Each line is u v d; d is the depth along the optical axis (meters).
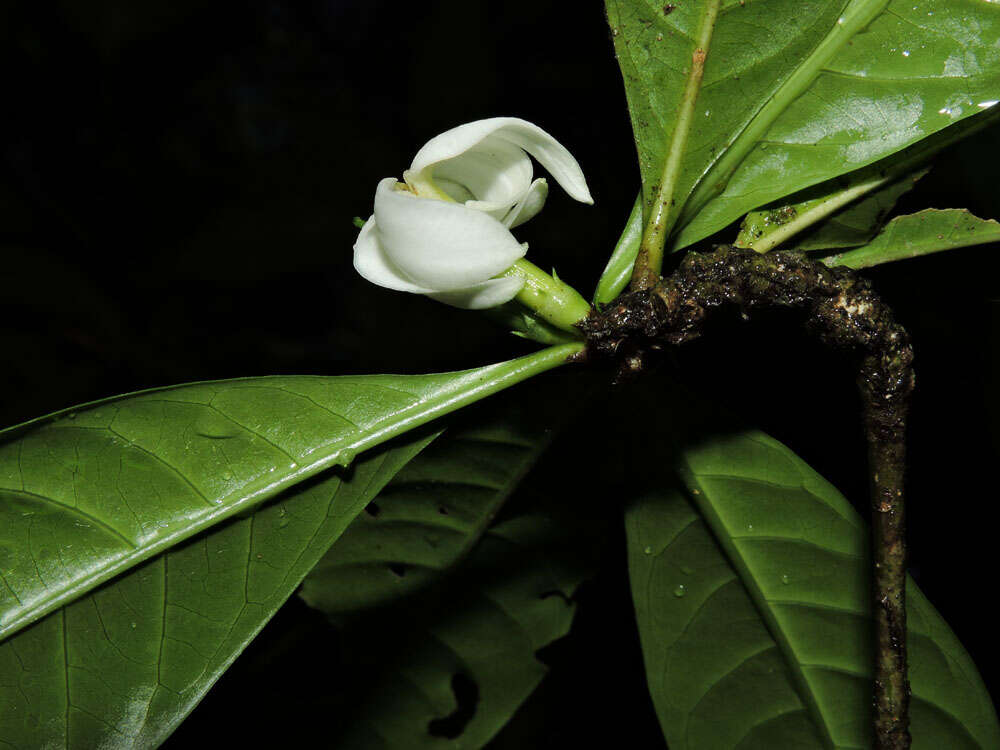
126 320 1.00
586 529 0.47
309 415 0.38
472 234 0.36
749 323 0.38
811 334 0.37
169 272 1.08
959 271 0.44
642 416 0.42
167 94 1.28
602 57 1.16
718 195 0.39
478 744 0.50
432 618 0.48
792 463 0.42
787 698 0.44
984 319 0.51
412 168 0.37
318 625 0.53
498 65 1.23
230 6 1.29
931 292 0.46
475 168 0.37
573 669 0.68
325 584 0.48
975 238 0.39
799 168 0.38
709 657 0.44
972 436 0.55
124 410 0.38
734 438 0.42
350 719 0.51
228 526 0.38
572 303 0.37
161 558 0.38
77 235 1.07
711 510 0.43
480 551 0.47
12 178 1.05
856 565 0.42
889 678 0.37
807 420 0.57
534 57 1.21
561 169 0.37
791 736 0.44
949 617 0.60
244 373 1.07
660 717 0.45
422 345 1.03
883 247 0.39
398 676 0.50
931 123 0.38
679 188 0.38
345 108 1.33
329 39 1.39
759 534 0.42
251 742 0.52
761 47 0.38
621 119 1.10
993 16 0.38
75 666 0.38
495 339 0.98
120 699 0.38
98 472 0.38
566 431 0.44
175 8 1.24
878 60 0.38
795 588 0.43
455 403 0.38
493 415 0.43
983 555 0.59
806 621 0.43
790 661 0.43
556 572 0.48
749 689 0.44
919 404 0.55
